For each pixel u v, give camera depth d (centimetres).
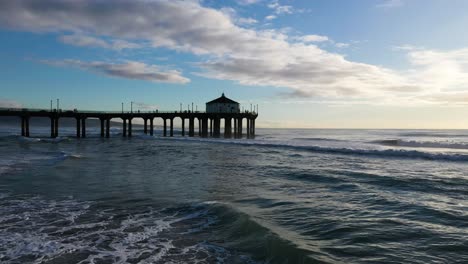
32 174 2006
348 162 2759
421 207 1236
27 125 6162
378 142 5666
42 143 5125
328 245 847
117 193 1506
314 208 1228
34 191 1540
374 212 1170
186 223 1067
